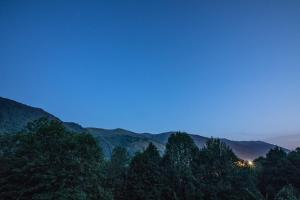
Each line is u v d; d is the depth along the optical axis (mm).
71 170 34156
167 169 62969
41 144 36500
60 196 30969
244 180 63844
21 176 33312
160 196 56469
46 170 33281
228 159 68562
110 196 39562
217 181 63438
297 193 66438
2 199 32156
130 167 60500
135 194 55875
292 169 80062
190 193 58781
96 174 38781
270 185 79312
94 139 52250
